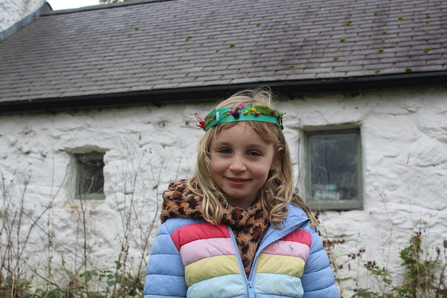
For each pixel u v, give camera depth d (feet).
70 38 22.44
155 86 15.34
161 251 5.11
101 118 16.24
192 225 5.08
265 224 5.28
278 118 5.59
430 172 13.16
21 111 16.60
